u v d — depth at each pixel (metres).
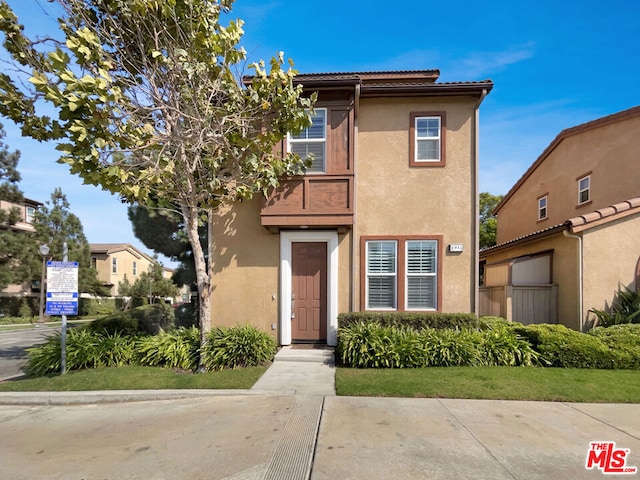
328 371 6.70
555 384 5.80
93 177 5.64
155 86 6.58
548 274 10.14
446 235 8.46
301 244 8.72
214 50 6.42
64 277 6.90
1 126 19.88
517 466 3.49
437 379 6.06
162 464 3.61
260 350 7.14
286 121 6.93
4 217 19.95
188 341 7.43
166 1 6.01
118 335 8.02
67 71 5.23
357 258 8.55
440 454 3.71
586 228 8.77
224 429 4.39
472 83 8.16
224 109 6.98
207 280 7.17
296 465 3.53
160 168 6.41
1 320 21.02
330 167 8.25
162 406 5.32
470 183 8.49
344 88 8.09
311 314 8.60
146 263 38.69
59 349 7.29
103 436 4.32
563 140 13.91
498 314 10.59
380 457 3.65
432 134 8.66
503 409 4.93
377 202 8.60
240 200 8.37
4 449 4.04
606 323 8.30
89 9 6.51
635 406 5.07
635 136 11.13
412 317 7.88
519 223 17.41
